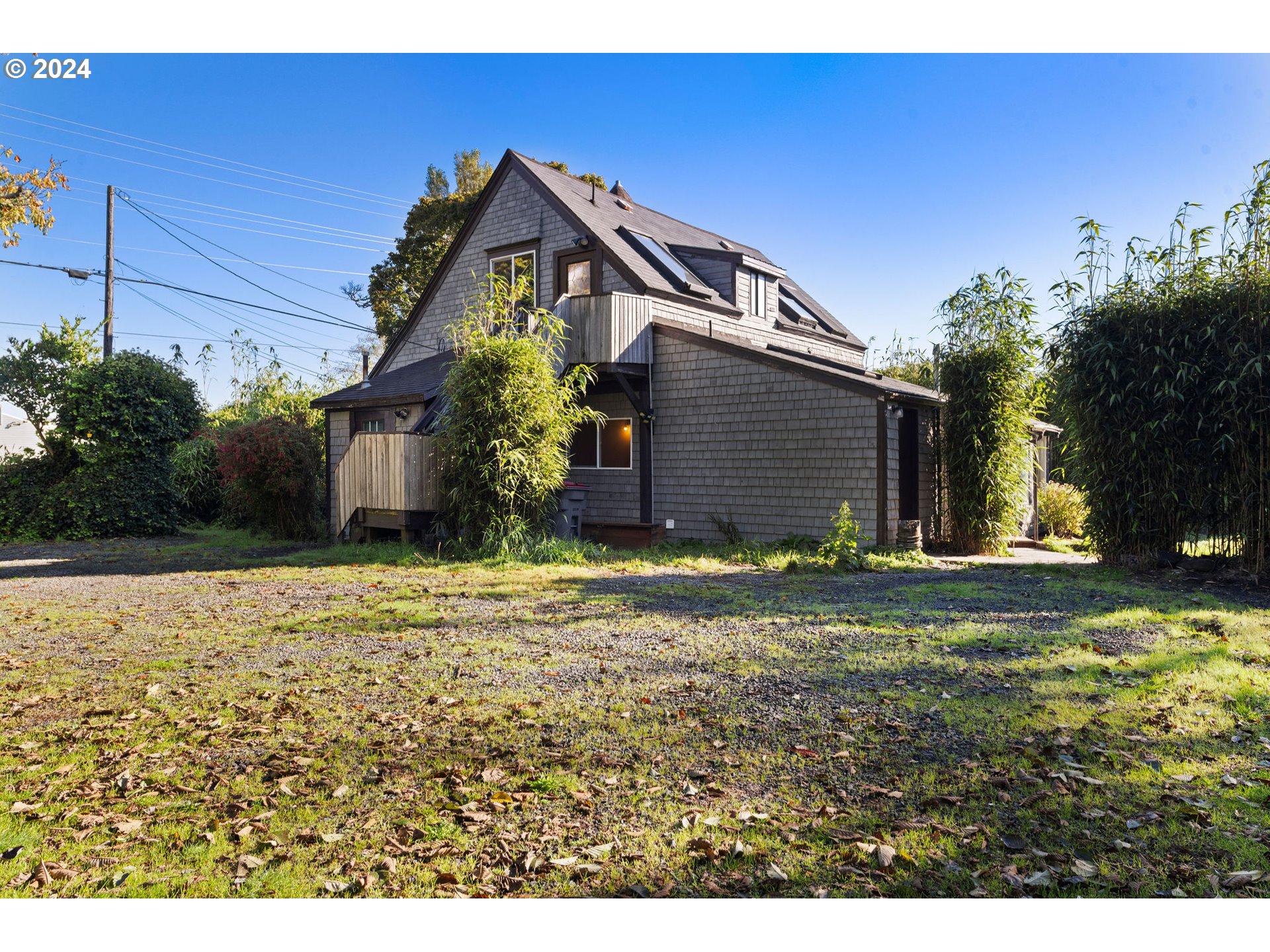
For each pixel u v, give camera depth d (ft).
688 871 7.79
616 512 47.83
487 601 23.62
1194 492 29.32
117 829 8.66
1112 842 8.17
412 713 12.57
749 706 12.82
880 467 36.47
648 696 13.34
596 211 53.93
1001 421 39.88
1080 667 15.05
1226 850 7.99
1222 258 28.48
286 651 17.03
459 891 7.44
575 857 8.03
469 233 57.52
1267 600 23.65
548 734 11.50
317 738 11.46
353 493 42.11
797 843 8.25
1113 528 31.60
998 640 17.49
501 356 35.29
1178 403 29.14
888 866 7.76
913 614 21.02
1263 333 27.66
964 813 8.89
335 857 8.11
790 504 39.75
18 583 28.45
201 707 13.00
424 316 60.80
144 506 50.21
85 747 11.25
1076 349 31.40
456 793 9.52
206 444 57.16
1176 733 11.31
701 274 55.72
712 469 43.04
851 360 70.28
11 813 9.09
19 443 64.64
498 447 34.83
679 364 44.55
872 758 10.55
